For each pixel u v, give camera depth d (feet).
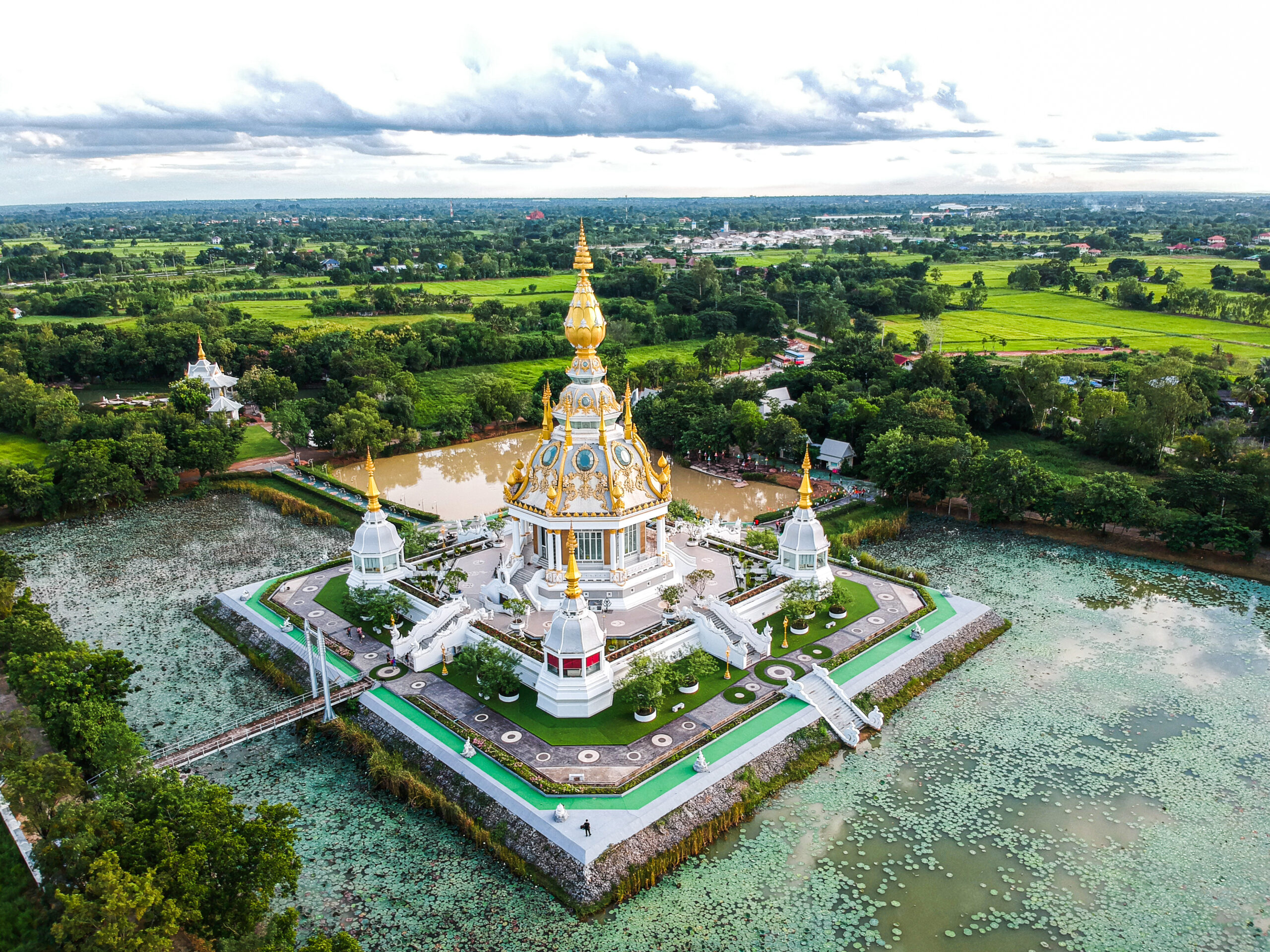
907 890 237.04
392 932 221.87
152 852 200.54
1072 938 221.25
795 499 558.97
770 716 304.09
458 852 250.98
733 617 351.67
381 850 251.60
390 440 648.79
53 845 211.41
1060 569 447.01
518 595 369.91
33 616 319.68
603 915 227.61
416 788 269.44
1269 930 223.30
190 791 222.48
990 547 477.77
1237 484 453.17
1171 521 447.42
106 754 251.19
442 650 343.67
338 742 302.66
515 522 403.75
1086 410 624.59
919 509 536.83
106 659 285.64
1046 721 315.99
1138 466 603.26
